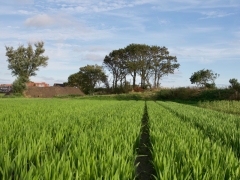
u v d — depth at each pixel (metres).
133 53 70.00
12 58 60.91
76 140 5.34
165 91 50.47
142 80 70.69
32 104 21.09
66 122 8.19
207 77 56.53
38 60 61.09
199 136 6.58
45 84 107.06
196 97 44.41
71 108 16.52
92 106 19.80
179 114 13.33
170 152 4.79
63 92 71.62
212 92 43.06
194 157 4.30
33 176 3.29
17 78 55.88
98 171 3.73
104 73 86.31
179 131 7.31
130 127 7.52
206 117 11.64
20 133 5.90
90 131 6.42
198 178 3.61
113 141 5.35
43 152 4.53
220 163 4.09
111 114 12.55
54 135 6.25
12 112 12.52
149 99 51.09
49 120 9.02
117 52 72.19
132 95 54.38
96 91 83.62
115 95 55.94
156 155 4.48
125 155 4.45
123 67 72.38
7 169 3.53
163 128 7.79
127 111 14.45
